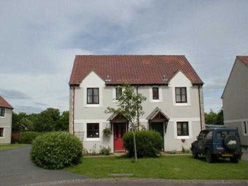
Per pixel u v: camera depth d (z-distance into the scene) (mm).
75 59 27547
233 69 33000
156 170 13172
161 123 23859
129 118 16969
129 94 16797
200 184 10578
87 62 27047
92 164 15688
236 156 15680
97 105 23484
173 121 23797
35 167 15719
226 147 15539
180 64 27547
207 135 16703
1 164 17141
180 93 24438
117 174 12578
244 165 14664
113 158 18844
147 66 26922
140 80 24391
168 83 24219
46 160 15086
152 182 11047
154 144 19016
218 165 14664
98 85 23766
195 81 24688
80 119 23188
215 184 10531
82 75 24703
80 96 23516
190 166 14273
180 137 23609
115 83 23750
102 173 12883
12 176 13219
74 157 15805
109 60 27750
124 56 28688
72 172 13820
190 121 23922
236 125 32375
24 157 20703
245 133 30359
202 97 24422
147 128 23297
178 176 11797
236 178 11320
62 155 15195
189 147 23453
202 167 13977
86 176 12500
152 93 24172
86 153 22578
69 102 23422
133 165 14680
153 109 23812
